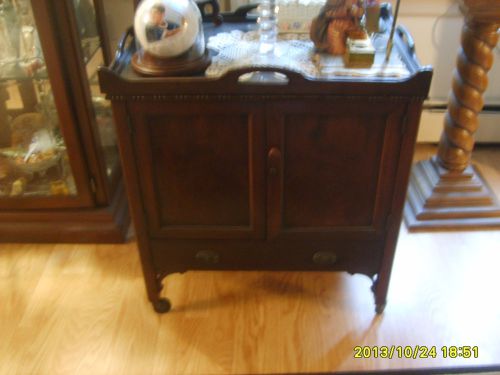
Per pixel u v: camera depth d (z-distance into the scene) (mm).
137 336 1571
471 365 1470
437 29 2010
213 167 1325
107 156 1848
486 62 1736
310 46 1358
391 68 1234
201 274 1773
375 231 1428
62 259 1840
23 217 1858
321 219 1423
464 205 1947
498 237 1890
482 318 1604
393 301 1661
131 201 1379
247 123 1242
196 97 1186
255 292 1705
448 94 2180
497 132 2266
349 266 1521
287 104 1196
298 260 1509
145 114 1221
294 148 1282
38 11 1428
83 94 1604
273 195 1361
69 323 1610
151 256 1504
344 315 1625
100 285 1738
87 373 1473
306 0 1383
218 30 1486
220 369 1476
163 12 1170
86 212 1853
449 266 1778
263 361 1493
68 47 1516
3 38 1529
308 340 1550
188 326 1597
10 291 1719
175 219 1435
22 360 1507
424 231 1916
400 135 1240
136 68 1226
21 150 1812
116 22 1844
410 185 2051
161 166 1324
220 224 1443
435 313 1622
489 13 1621
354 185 1349
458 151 1924
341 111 1207
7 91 1669
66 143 1685
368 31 1352
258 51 1335
